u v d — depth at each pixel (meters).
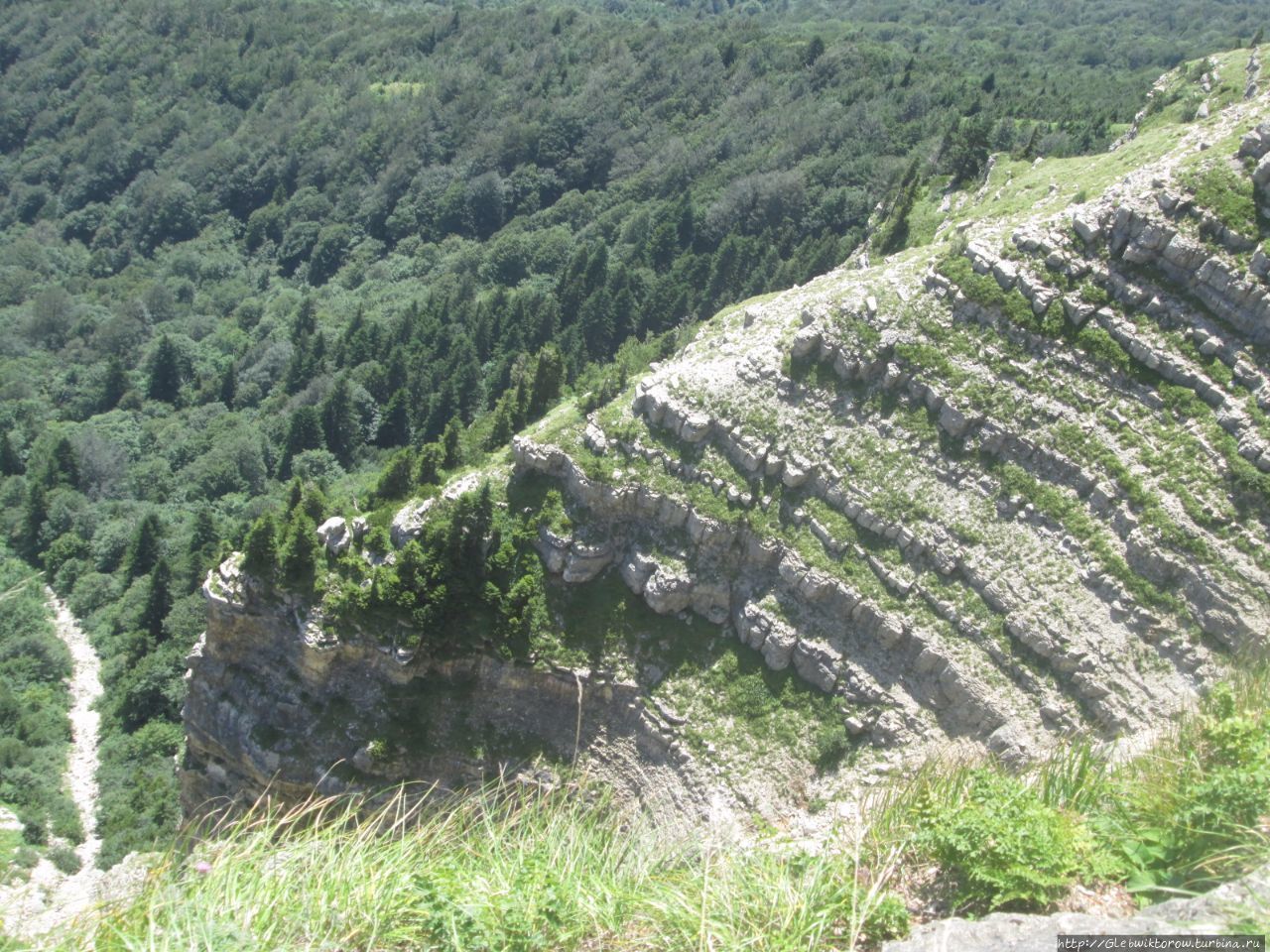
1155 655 43.19
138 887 14.00
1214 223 48.06
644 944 13.13
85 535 105.50
